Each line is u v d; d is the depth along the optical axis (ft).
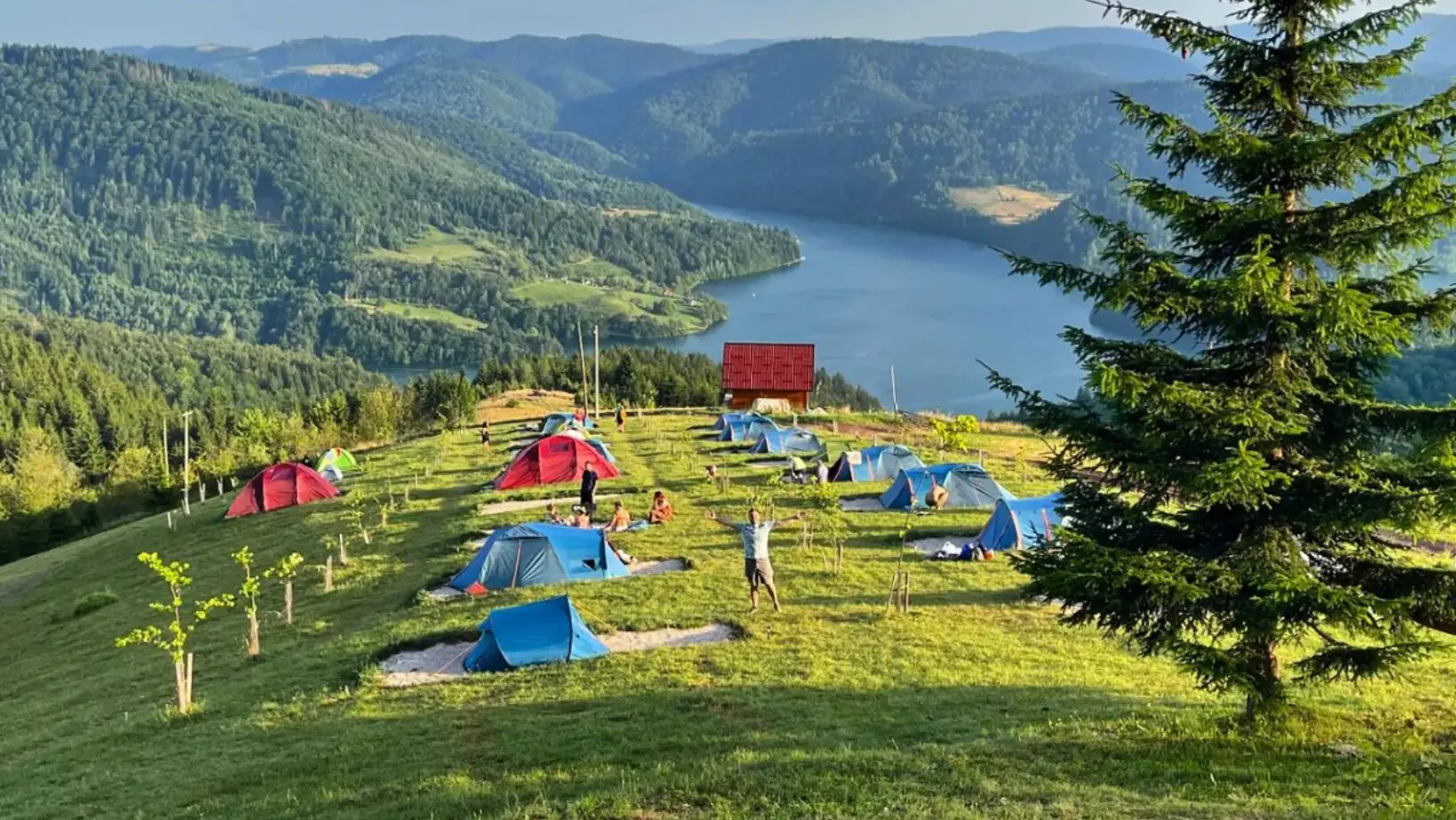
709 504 114.73
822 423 202.80
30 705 75.46
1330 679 41.91
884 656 58.85
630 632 66.64
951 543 92.58
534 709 51.96
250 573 104.94
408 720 52.13
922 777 35.78
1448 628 37.29
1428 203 34.94
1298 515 38.17
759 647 61.36
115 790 48.01
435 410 300.61
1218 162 39.32
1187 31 38.42
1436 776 33.40
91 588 126.41
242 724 55.72
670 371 393.50
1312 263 37.35
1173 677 54.80
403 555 100.01
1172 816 30.73
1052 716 46.14
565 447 136.87
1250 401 36.68
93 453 493.77
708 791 35.55
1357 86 38.06
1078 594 38.14
